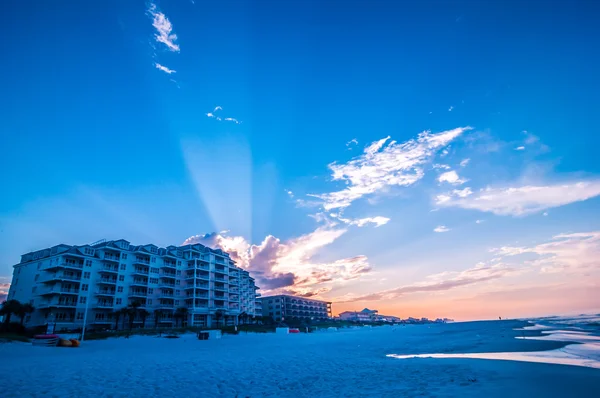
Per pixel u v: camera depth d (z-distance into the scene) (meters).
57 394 9.59
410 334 59.06
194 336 58.81
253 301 127.62
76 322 67.00
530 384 9.45
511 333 44.31
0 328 49.81
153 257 86.56
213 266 100.69
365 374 13.00
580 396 7.86
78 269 69.81
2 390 10.10
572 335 35.56
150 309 82.25
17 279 73.88
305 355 22.64
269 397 9.27
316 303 197.12
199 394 9.77
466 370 12.73
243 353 25.47
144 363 18.31
